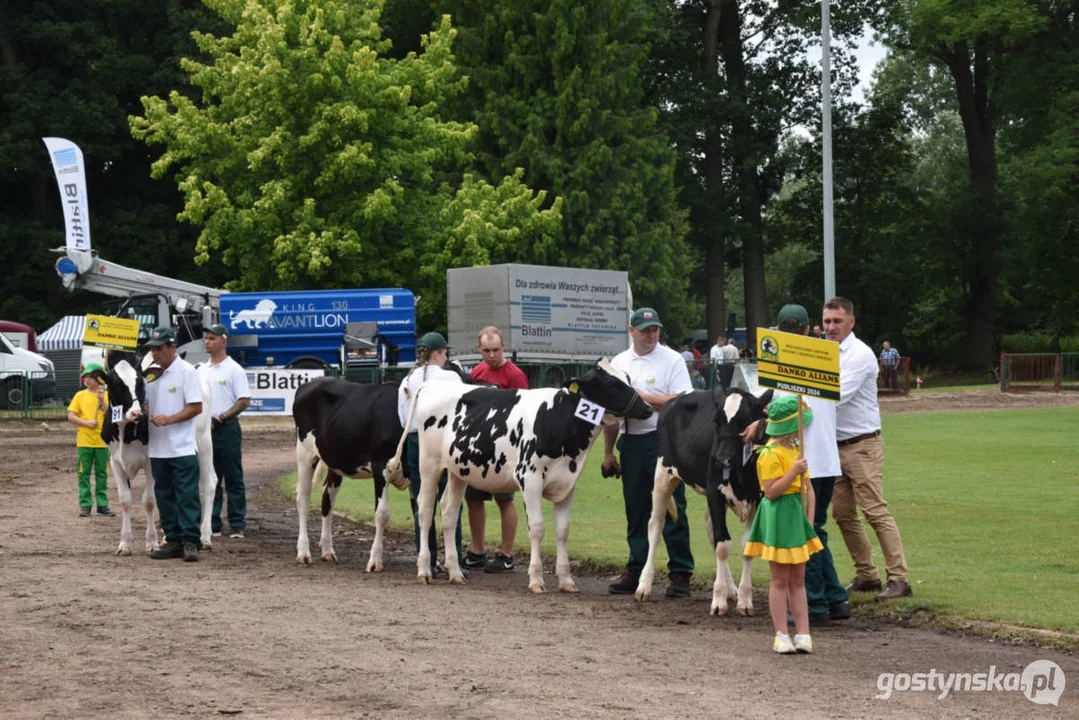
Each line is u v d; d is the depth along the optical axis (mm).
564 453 11664
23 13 53094
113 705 7320
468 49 52656
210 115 42562
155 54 55000
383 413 13094
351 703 7379
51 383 38906
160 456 13539
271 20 41094
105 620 9844
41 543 14797
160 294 40188
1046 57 54750
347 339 38750
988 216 59781
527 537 14953
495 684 7855
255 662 8430
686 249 62000
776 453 8969
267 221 40969
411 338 39969
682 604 11031
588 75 52125
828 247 30828
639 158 52812
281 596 11109
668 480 11016
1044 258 56594
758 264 63688
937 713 7332
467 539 15172
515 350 39219
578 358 40812
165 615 10078
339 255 41312
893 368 45812
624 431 11750
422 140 43938
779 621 9000
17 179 52562
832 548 13477
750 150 61688
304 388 13664
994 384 51812
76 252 39844
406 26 57750
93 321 13945
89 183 55062
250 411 34844
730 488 10219
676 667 8438
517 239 45750
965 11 53625
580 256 51906
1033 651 9086
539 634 9539
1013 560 12453
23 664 8359
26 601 10672
